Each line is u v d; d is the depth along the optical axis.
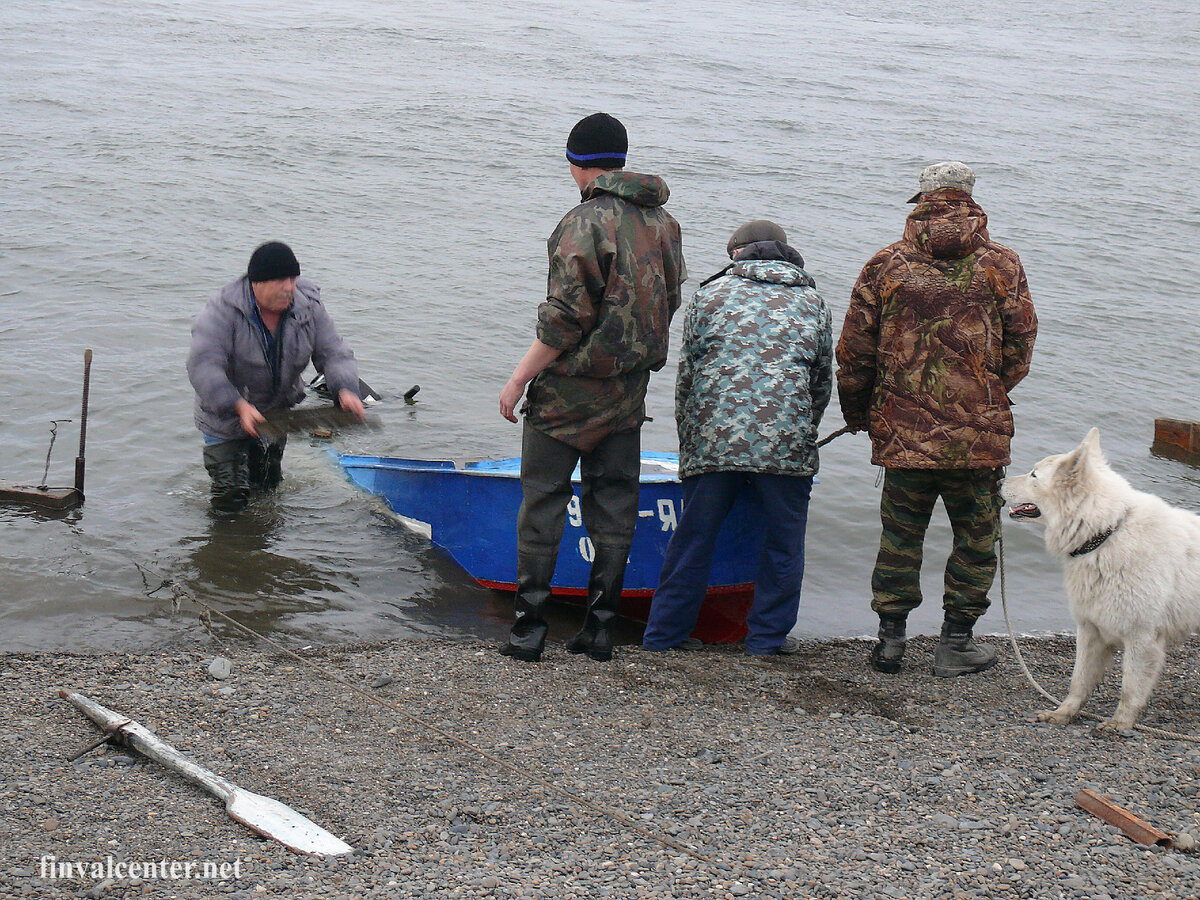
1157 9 71.06
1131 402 9.59
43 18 32.62
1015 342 4.40
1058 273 13.94
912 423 4.41
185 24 33.88
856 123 24.78
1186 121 28.59
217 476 6.26
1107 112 29.45
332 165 16.75
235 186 14.95
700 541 4.79
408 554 6.10
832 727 4.15
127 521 6.19
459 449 7.58
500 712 4.15
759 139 21.88
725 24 48.25
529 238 13.51
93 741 3.72
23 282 10.46
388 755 3.71
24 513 6.20
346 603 5.49
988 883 2.97
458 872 2.92
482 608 5.57
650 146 20.28
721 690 4.50
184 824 3.15
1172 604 4.08
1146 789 3.63
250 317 5.97
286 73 25.91
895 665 4.86
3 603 5.17
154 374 8.40
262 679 4.38
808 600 5.99
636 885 2.89
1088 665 4.26
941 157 21.39
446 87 25.36
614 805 3.42
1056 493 4.22
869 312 4.47
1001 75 36.75
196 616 5.18
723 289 4.71
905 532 4.71
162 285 10.67
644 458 6.66
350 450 7.42
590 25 42.69
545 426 4.36
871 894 2.89
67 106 19.73
